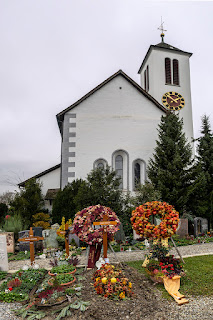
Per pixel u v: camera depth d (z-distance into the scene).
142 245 13.20
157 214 8.42
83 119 19.70
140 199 15.80
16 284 7.54
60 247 12.95
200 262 9.68
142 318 5.76
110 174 14.77
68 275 7.52
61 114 19.75
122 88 20.44
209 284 7.46
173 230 7.89
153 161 19.00
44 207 21.17
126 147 19.64
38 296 6.64
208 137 19.17
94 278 7.59
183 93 25.61
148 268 7.75
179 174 16.77
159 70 25.45
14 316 6.06
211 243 13.96
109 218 9.25
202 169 18.94
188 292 6.98
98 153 19.34
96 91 20.20
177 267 7.62
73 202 15.34
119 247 13.02
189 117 25.16
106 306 6.17
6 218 15.60
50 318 5.86
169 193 16.22
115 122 19.89
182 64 26.22
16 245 14.35
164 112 20.53
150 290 7.12
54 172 22.84
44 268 9.24
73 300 6.48
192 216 18.08
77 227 9.16
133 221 8.44
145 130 20.08
